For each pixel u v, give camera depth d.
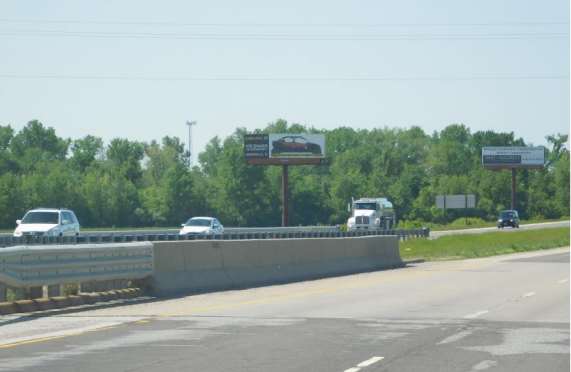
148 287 32.81
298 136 150.62
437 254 73.81
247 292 35.28
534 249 85.38
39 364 18.03
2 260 25.81
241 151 194.88
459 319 25.89
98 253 29.94
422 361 18.36
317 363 18.12
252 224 194.50
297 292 35.34
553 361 18.41
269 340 21.50
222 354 19.31
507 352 19.61
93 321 25.28
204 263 36.22
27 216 61.81
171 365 17.91
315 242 45.75
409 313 27.53
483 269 52.06
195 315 26.88
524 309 28.78
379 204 120.69
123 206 180.62
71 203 174.62
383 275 46.69
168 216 187.88
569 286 38.59
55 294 28.88
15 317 25.77
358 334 22.59
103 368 17.56
